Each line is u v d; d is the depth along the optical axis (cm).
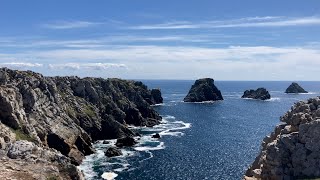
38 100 13662
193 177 11069
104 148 15162
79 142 14112
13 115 11450
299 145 4916
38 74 15112
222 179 10850
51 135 13000
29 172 4512
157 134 17525
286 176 4803
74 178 4897
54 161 5022
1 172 4391
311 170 4731
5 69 13762
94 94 19612
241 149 15125
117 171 11600
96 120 17400
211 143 16375
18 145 5238
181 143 16275
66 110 16125
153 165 12406
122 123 19762
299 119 5219
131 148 15125
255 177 5128
